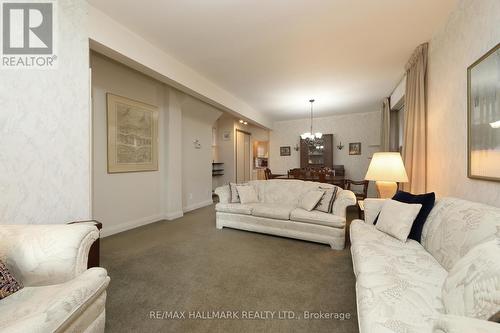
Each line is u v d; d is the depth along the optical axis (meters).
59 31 1.93
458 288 0.93
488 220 1.22
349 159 6.73
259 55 3.07
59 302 0.98
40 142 1.81
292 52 2.99
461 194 1.99
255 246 2.88
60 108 1.93
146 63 2.72
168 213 4.30
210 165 5.90
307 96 4.94
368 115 6.51
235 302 1.72
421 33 2.55
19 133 1.69
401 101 4.20
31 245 1.20
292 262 2.42
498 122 1.47
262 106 5.82
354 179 6.66
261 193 3.89
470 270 0.92
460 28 2.01
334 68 3.49
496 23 1.54
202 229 3.63
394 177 2.69
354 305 1.69
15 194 1.67
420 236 1.81
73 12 2.02
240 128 7.85
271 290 1.88
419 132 2.83
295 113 6.62
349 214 4.41
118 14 2.25
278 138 7.73
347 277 2.10
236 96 4.95
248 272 2.19
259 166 8.95
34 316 0.88
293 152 7.52
